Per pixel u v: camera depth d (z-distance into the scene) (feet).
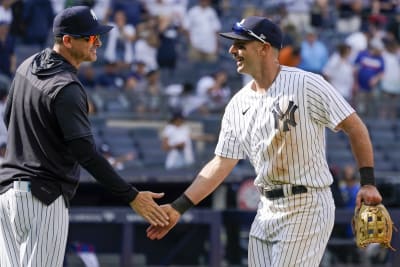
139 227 62.34
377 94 99.76
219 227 61.36
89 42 35.65
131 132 88.89
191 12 102.83
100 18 98.27
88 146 34.63
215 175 38.22
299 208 36.11
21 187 35.12
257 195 63.62
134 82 94.12
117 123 89.86
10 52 89.71
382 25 109.40
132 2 99.45
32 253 35.19
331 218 36.50
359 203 36.27
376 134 95.09
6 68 89.45
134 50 97.96
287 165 35.91
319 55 98.73
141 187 64.28
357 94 98.68
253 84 36.99
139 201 36.22
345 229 64.44
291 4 108.47
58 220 35.45
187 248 62.64
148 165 83.10
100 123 89.61
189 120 90.94
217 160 38.19
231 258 64.03
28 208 35.12
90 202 64.44
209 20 103.04
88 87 93.45
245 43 35.88
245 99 36.73
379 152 93.20
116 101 91.15
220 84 94.27
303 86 35.45
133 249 61.72
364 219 35.78
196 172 69.77
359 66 100.99
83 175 63.98
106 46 98.94
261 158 36.35
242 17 108.68
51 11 95.86
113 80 94.38
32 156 35.22
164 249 62.69
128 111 90.84
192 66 102.17
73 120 34.50
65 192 35.60
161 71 99.30
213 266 61.26
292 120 35.45
